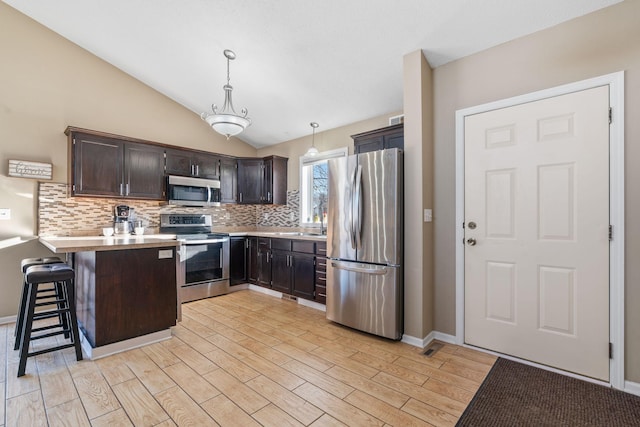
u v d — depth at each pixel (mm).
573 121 2080
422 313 2559
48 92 3344
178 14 2793
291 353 2412
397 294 2609
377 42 2613
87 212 3629
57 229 3408
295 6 2414
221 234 4289
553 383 1986
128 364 2217
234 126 2812
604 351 1970
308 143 4727
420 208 2564
